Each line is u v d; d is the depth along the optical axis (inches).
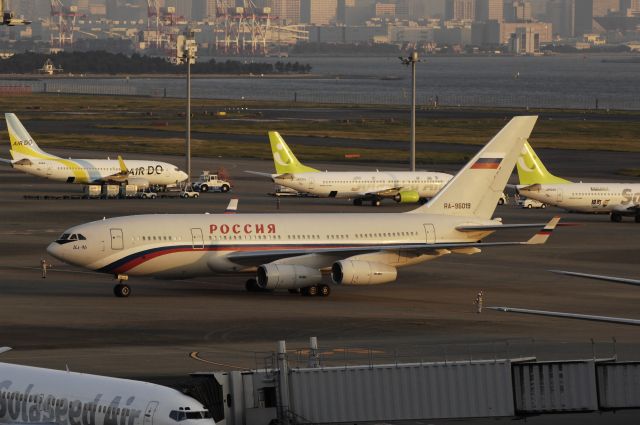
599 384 6107.3
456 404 5979.3
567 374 6067.9
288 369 5846.5
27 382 5329.7
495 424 6003.9
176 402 4945.9
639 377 6092.5
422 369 5969.5
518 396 6063.0
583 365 6077.8
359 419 5895.7
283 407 5703.7
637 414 6215.6
